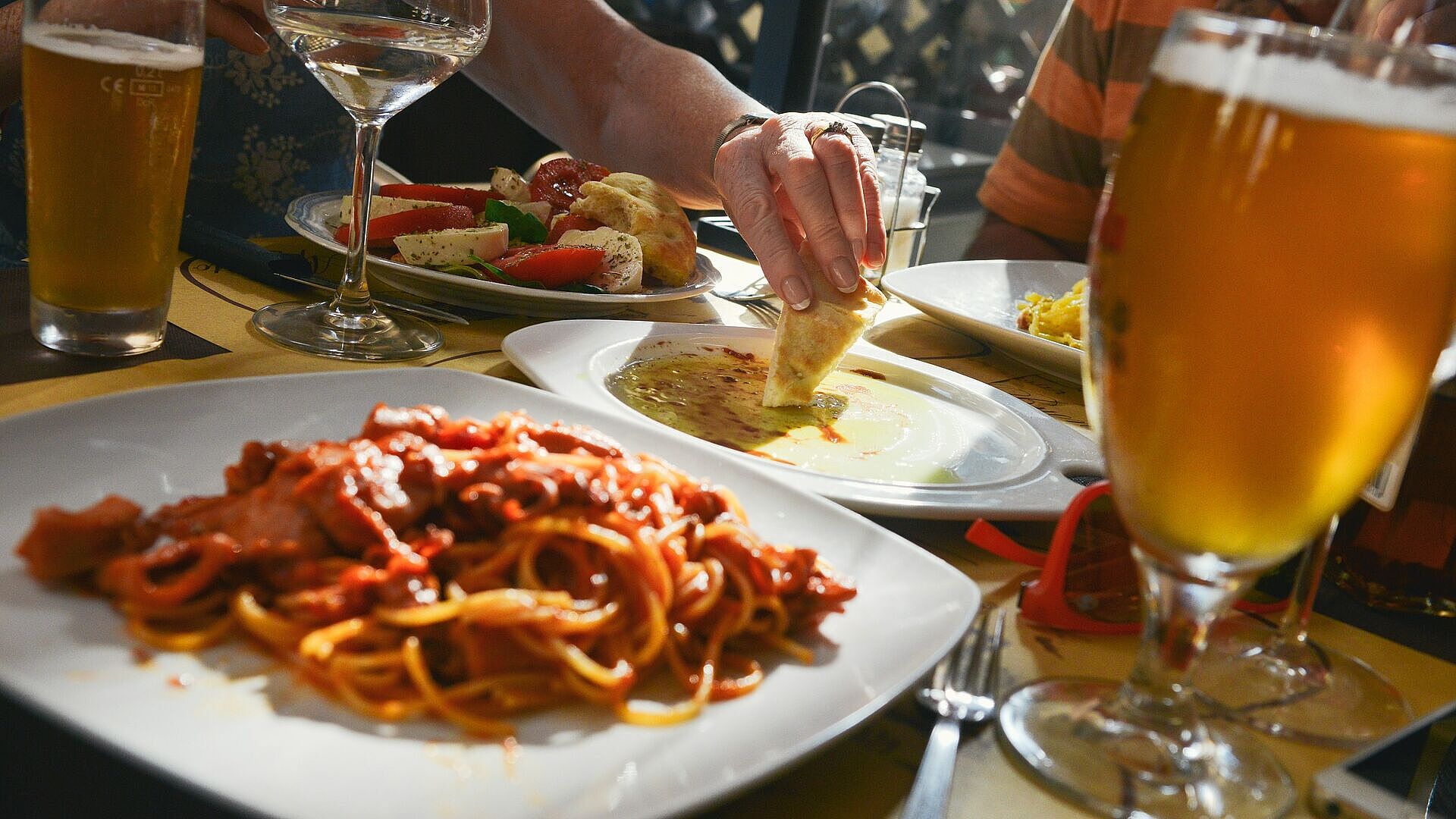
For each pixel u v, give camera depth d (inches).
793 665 21.2
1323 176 15.0
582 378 37.0
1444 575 29.4
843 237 44.7
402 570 19.5
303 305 42.5
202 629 19.1
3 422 23.1
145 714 16.5
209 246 46.3
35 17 30.1
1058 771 19.0
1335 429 15.9
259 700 17.5
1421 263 15.3
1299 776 20.5
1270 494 16.4
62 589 19.2
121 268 32.9
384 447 22.1
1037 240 111.3
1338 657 25.7
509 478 21.8
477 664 18.8
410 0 37.3
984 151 187.2
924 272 61.6
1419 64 15.0
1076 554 26.1
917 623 22.5
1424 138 14.9
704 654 21.2
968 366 51.9
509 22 79.4
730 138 60.8
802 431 39.0
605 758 17.5
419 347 39.6
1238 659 24.5
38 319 33.4
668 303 53.5
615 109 75.0
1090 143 110.4
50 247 32.3
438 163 142.6
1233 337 15.7
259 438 26.7
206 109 76.9
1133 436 17.0
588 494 21.8
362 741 16.9
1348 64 15.1
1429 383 16.7
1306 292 15.3
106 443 24.4
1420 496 29.3
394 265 44.7
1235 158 15.4
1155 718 20.1
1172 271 16.0
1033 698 21.3
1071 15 112.4
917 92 184.4
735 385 42.9
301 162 82.9
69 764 20.2
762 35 138.8
